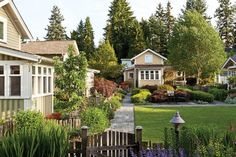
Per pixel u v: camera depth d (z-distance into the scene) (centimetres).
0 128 984
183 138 728
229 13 8000
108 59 5603
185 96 3541
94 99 2197
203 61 5078
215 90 3875
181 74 5812
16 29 2066
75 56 1770
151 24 8112
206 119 2075
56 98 2011
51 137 650
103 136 970
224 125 1798
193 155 669
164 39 8000
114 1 8088
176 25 5472
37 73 1714
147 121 1953
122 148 895
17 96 1565
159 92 3581
